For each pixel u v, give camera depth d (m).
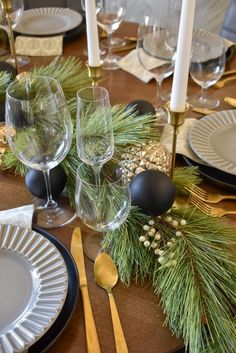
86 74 0.93
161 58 0.94
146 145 0.70
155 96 1.01
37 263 0.58
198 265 0.56
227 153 0.79
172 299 0.53
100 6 1.10
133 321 0.54
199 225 0.62
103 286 0.58
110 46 1.18
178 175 0.70
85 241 0.64
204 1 2.26
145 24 0.93
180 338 0.51
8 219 0.67
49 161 0.65
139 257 0.59
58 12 1.36
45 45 1.23
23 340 0.48
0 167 0.81
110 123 0.63
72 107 0.80
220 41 0.98
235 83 1.05
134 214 0.62
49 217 0.70
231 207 0.71
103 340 0.52
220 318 0.50
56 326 0.52
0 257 0.60
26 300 0.54
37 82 0.67
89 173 0.66
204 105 0.97
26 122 0.62
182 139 0.81
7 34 1.22
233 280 0.55
